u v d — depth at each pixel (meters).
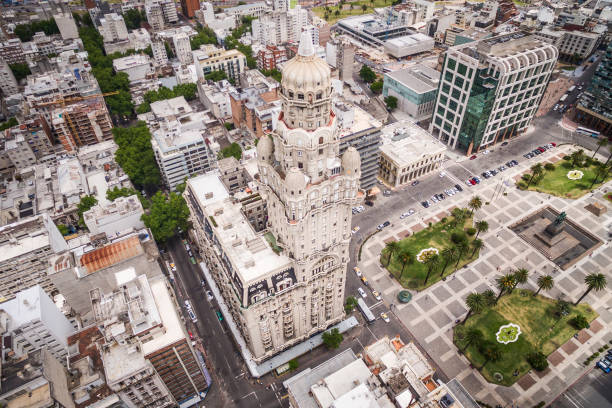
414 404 99.19
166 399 124.69
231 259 125.38
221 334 156.75
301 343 149.75
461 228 197.75
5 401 93.62
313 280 130.50
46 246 155.38
